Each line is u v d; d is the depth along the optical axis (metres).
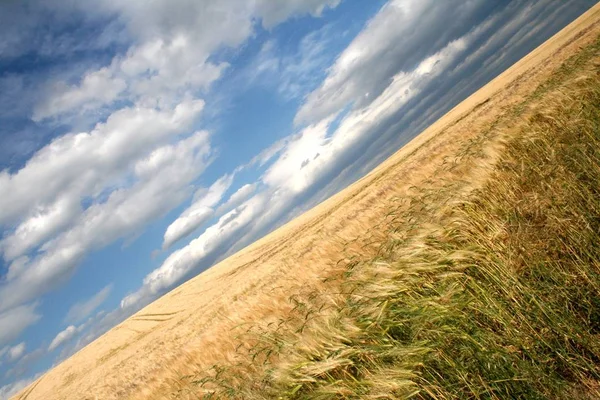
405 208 5.59
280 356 3.30
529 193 4.45
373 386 2.68
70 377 54.94
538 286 3.44
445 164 6.48
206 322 18.31
